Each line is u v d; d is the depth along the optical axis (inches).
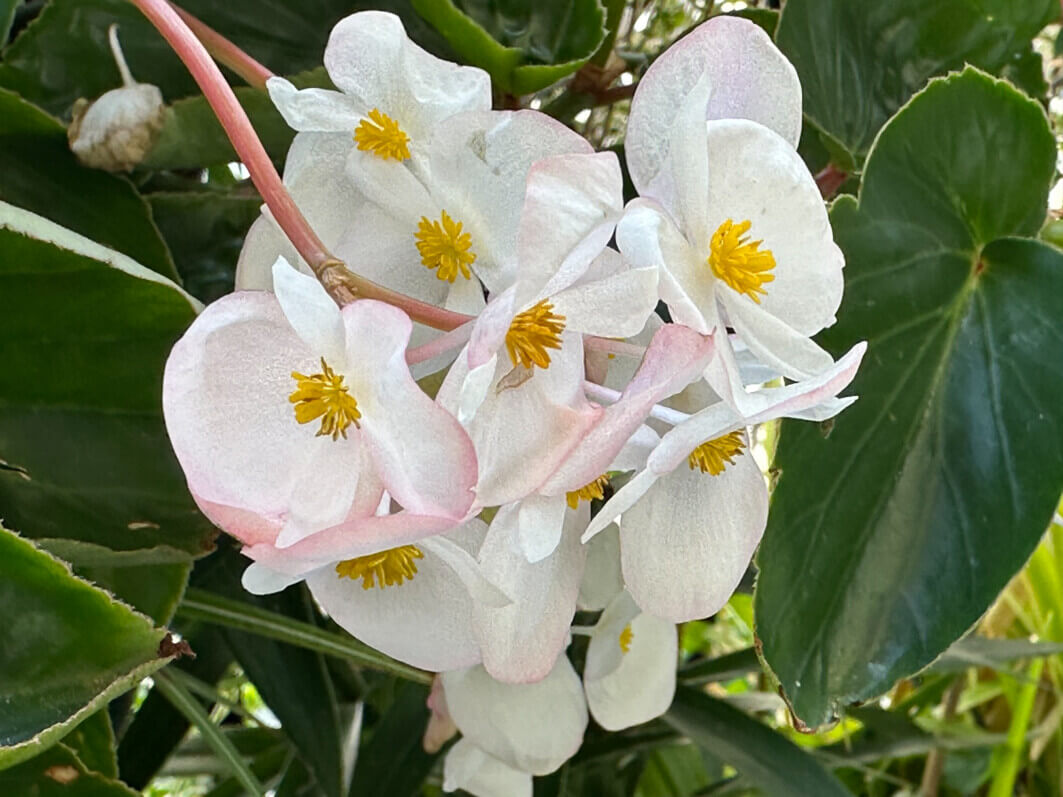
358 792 12.2
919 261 9.8
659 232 6.4
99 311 7.6
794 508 8.9
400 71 7.4
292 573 5.5
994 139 9.8
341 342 5.8
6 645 6.6
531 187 5.9
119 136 9.5
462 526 7.1
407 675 10.2
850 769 24.1
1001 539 9.4
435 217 7.2
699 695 13.7
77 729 8.9
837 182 11.5
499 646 7.1
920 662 9.2
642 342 7.2
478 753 10.4
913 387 9.8
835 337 9.4
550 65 10.4
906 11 11.2
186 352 5.7
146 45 10.8
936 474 9.7
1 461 8.0
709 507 7.6
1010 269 9.9
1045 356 9.6
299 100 7.3
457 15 9.5
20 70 10.7
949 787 24.2
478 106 7.5
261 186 6.5
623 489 6.5
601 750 14.7
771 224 6.9
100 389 8.1
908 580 9.4
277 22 11.2
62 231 7.0
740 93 7.3
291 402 5.8
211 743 10.2
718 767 19.8
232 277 11.2
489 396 6.3
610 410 6.0
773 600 8.7
